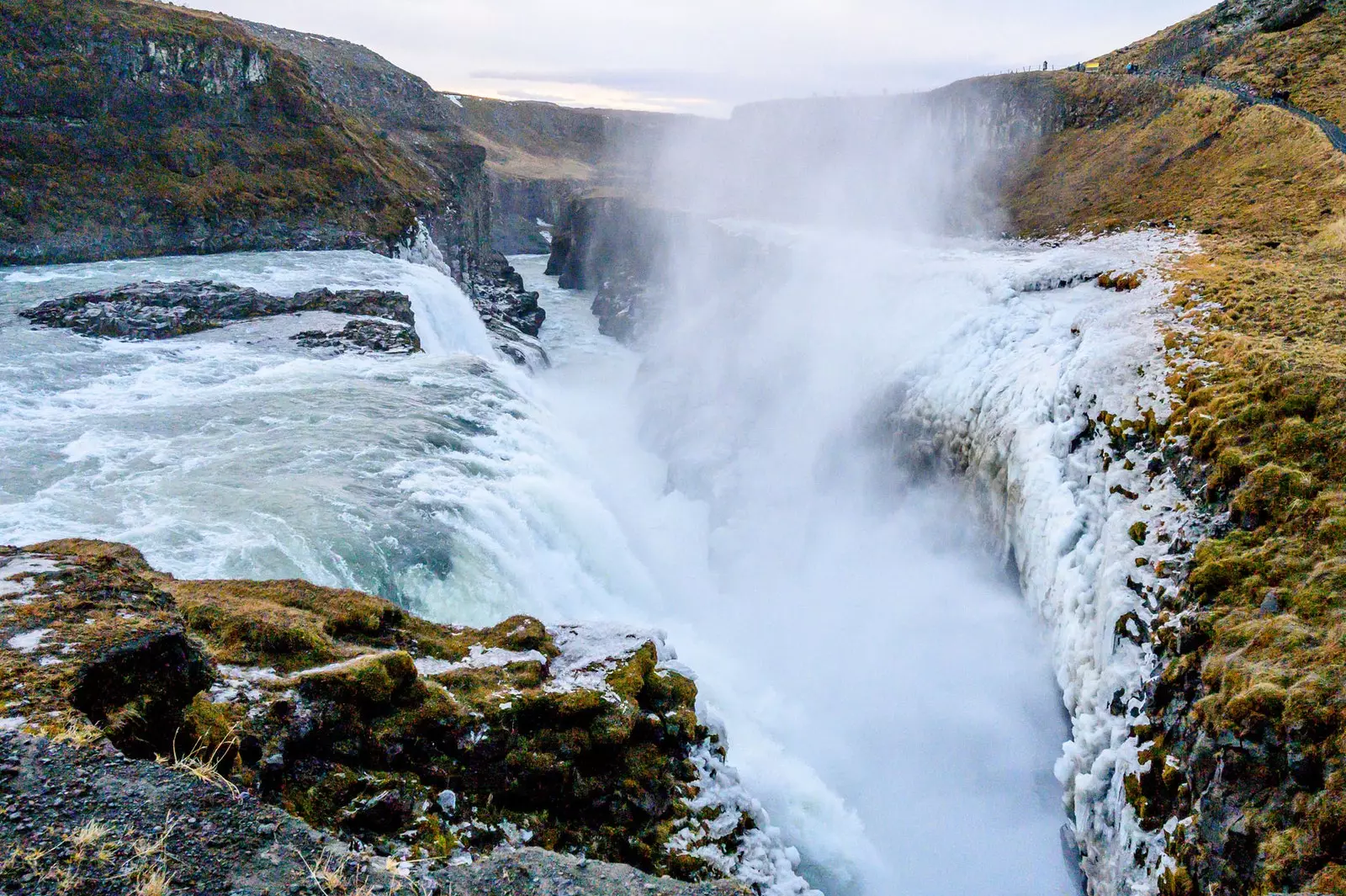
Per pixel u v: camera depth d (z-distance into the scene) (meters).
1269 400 17.62
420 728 11.41
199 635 11.59
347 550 19.47
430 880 7.12
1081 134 69.00
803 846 18.91
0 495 20.88
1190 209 43.75
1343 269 27.31
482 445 29.02
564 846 11.49
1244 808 11.85
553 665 14.33
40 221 50.72
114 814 6.59
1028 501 22.56
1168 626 15.38
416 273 55.03
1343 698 11.45
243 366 33.72
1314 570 13.92
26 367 30.53
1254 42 65.06
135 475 22.77
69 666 7.91
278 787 9.48
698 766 13.83
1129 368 21.98
